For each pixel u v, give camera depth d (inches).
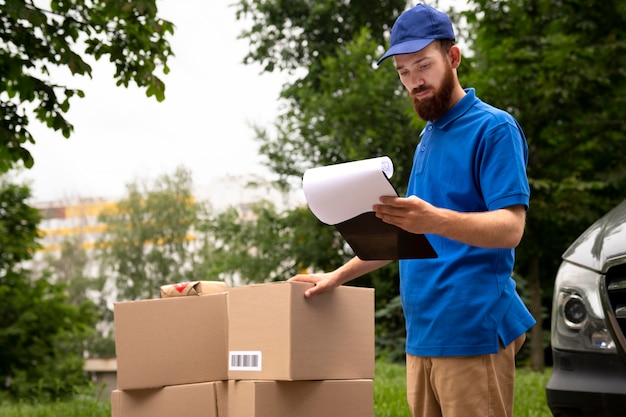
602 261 128.0
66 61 254.7
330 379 103.8
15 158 264.8
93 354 2026.3
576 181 500.1
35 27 257.4
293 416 101.3
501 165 86.0
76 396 415.5
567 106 512.4
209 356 110.5
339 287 105.1
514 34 505.0
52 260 2399.1
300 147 767.1
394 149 701.9
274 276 774.5
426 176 92.7
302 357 99.7
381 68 729.0
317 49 861.8
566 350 130.2
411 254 85.0
